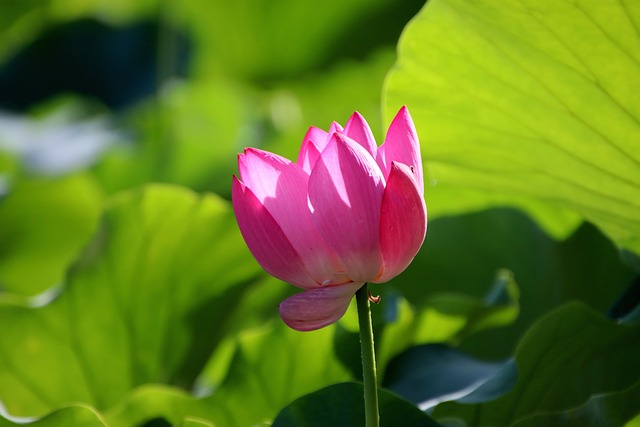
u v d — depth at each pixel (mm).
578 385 2180
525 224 2395
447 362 2193
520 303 2371
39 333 2314
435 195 2445
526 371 2115
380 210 1880
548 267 2373
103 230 2338
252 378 2166
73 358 2326
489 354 2350
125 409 2160
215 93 4805
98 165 4031
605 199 2148
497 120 2158
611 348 2125
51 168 3785
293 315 1894
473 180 2248
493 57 2113
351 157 1878
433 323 2230
